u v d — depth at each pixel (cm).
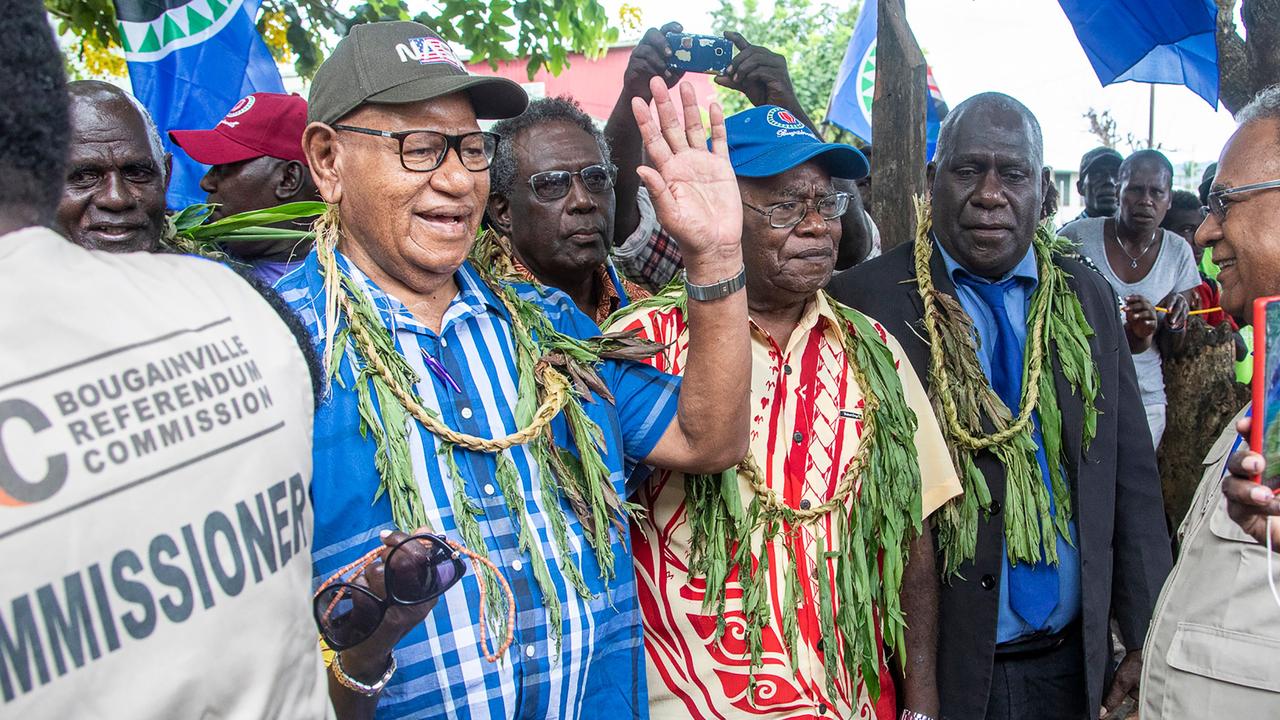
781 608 225
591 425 191
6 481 84
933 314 274
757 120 245
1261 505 159
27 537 85
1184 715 188
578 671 177
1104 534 270
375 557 143
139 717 90
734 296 194
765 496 227
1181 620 191
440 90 169
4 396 86
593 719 184
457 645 164
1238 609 180
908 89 368
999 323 282
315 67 600
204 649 95
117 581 90
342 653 147
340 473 164
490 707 165
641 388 209
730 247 191
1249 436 159
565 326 214
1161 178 498
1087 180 641
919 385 259
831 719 226
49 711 85
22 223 98
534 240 301
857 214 386
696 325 196
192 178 394
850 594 229
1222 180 187
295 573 110
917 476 242
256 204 299
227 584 99
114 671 89
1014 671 270
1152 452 289
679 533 228
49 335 92
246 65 402
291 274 180
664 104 189
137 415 95
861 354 246
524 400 185
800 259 237
